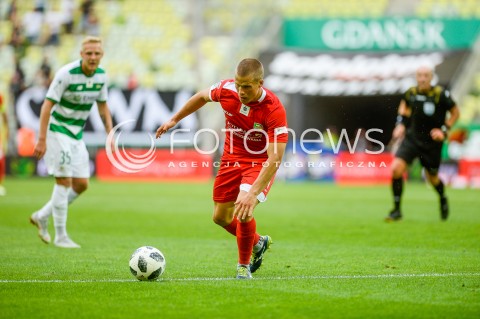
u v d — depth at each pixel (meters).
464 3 108.44
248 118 24.97
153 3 109.62
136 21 107.88
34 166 94.75
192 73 103.75
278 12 104.25
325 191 78.62
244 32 101.19
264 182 24.16
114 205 59.41
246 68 23.52
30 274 26.17
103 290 22.92
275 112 24.41
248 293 22.48
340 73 98.62
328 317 19.30
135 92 92.75
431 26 102.88
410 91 46.28
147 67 104.31
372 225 45.28
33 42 104.00
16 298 21.67
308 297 21.88
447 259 30.56
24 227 43.47
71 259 30.31
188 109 26.59
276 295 22.19
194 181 92.94
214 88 25.88
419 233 40.94
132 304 20.81
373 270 27.47
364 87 97.06
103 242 36.84
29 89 94.50
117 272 26.72
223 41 107.19
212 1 110.00
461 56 98.56
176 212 53.78
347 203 62.75
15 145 95.19
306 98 107.00
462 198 68.25
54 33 104.94
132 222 46.97
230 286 23.70
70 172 34.66
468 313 19.78
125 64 104.50
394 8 109.81
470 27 102.62
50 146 34.25
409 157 46.59
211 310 20.06
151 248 24.91
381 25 102.62
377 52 100.69
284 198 68.25
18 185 81.25
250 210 24.02
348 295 22.22
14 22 104.50
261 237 26.73
